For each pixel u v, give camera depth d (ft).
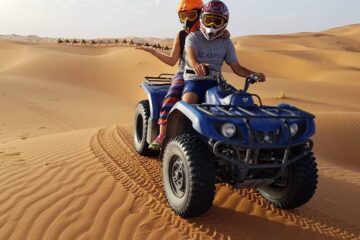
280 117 8.63
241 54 144.87
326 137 29.99
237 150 8.57
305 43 268.41
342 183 13.88
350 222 9.96
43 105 47.60
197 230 8.61
